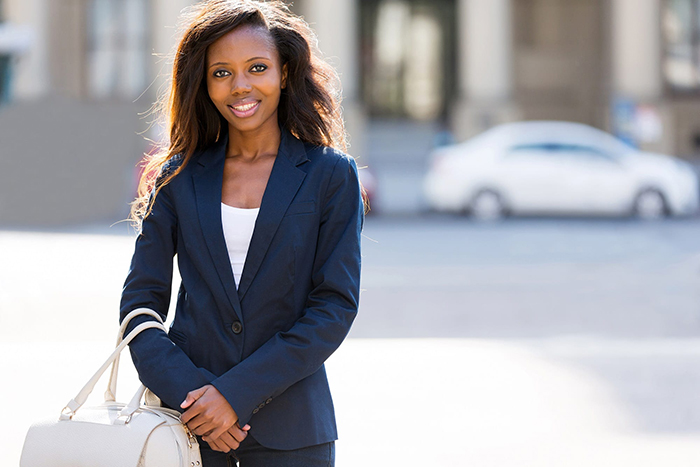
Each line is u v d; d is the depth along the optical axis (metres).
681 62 28.70
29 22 27.20
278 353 2.49
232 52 2.64
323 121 2.85
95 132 23.59
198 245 2.63
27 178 21.59
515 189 19.97
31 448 2.40
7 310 9.84
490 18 26.38
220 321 2.61
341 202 2.66
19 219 19.56
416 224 19.58
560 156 20.09
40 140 22.47
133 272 2.67
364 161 26.66
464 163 20.09
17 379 7.04
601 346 8.52
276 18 2.79
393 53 32.25
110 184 22.11
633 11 26.42
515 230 18.48
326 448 2.68
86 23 28.73
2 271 12.40
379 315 10.02
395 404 6.62
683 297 11.14
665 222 19.70
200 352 2.61
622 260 14.23
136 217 2.90
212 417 2.42
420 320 9.74
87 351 8.02
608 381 7.27
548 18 30.86
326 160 2.69
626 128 26.30
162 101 3.05
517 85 30.97
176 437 2.42
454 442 5.77
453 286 11.96
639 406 6.59
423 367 7.71
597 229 18.59
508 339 8.84
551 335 9.01
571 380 7.31
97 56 28.80
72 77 28.80
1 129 22.59
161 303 2.71
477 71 26.52
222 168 2.72
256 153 2.76
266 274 2.58
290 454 2.61
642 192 20.11
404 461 5.40
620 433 5.97
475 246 16.00
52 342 8.38
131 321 2.62
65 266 12.88
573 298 11.12
